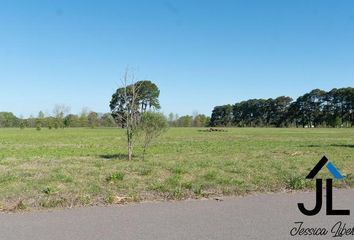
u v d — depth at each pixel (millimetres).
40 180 11109
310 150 24812
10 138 46344
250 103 148750
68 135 56688
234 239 5699
